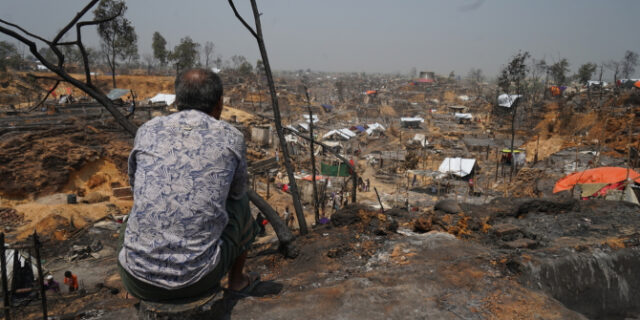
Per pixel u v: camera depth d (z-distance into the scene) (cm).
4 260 250
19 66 8938
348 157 4819
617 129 3556
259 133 4812
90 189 2852
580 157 2831
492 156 5162
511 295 250
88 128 3108
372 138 7038
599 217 465
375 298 242
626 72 7275
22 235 1962
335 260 349
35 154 2720
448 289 257
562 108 5422
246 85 10481
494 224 448
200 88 191
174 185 172
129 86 8069
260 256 395
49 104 3703
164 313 178
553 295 279
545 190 1930
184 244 173
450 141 6006
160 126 185
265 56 475
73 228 2028
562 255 304
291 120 8138
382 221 435
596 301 296
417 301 240
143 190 174
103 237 1917
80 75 8162
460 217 451
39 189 2661
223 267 196
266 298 239
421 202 2972
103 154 2970
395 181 3975
